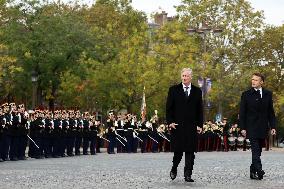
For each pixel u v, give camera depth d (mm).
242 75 130250
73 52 122062
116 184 30750
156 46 122625
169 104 32625
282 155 77188
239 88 129750
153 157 67125
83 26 127188
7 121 59094
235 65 132000
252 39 134125
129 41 122312
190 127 32406
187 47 123000
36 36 117938
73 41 123875
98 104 123812
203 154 80250
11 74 113938
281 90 155000
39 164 50781
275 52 155125
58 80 122375
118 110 123750
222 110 145875
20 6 121125
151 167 45656
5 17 121750
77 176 36188
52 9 136875
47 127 67750
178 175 37312
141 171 40812
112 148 84625
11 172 39875
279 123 161000
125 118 89250
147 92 117812
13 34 118062
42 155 67438
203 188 28781
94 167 45781
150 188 28656
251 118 34906
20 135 60781
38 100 127125
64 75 121250
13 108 60688
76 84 120375
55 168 44469
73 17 130750
